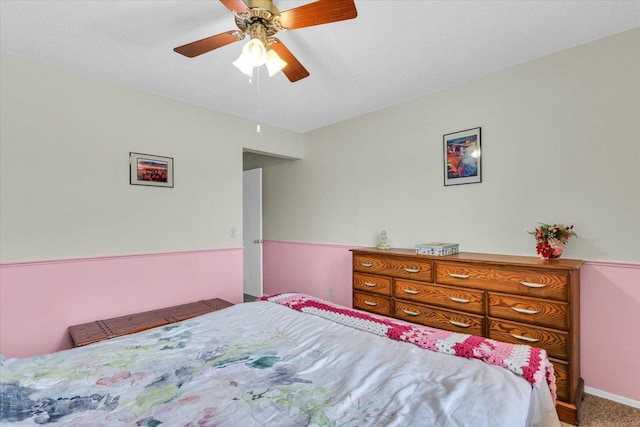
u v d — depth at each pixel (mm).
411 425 792
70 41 1967
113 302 2494
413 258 2404
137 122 2646
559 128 2137
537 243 2188
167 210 2814
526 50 2115
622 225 1920
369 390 970
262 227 4488
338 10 1345
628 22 1817
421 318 2352
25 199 2137
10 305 2076
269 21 1429
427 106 2822
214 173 3148
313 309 1813
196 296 2984
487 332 2033
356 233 3438
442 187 2732
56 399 945
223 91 2727
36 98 2186
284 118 3467
